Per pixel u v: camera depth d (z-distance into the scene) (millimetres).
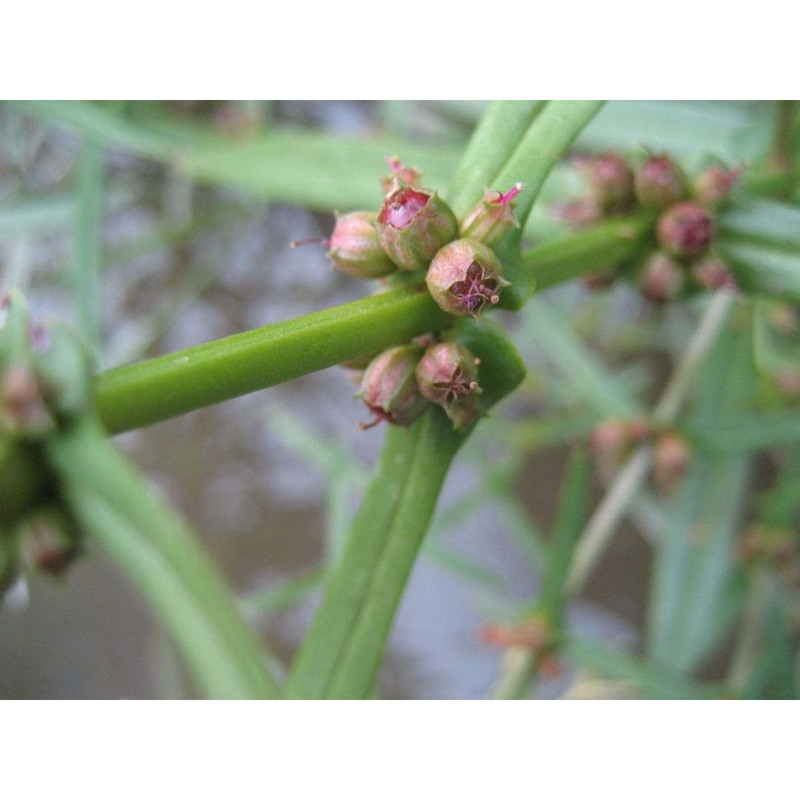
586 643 107
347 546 61
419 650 167
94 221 130
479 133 64
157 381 49
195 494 178
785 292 77
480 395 60
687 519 119
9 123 165
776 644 116
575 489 105
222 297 181
